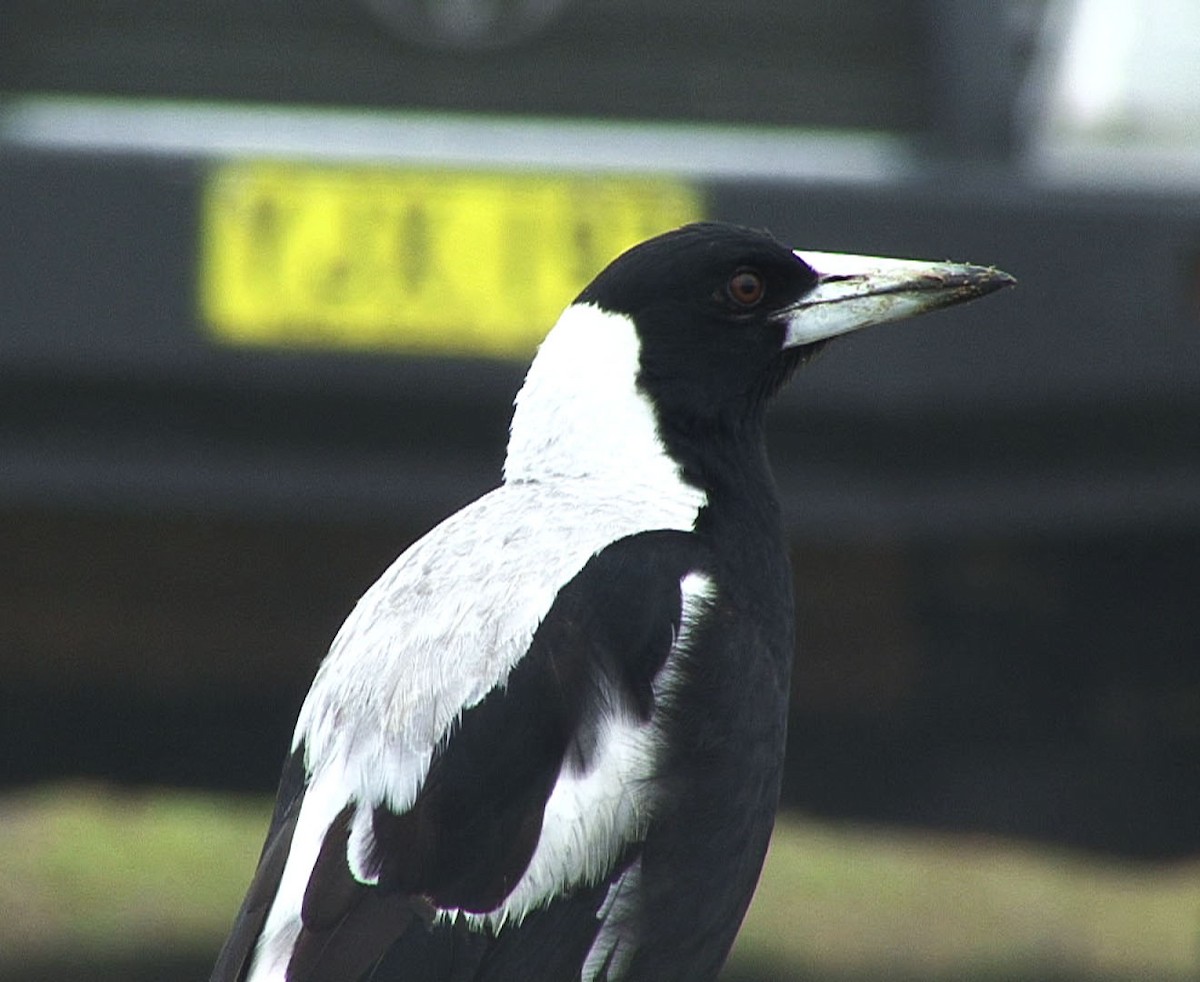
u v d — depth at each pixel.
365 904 7.72
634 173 10.97
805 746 11.61
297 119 11.12
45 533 11.07
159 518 11.07
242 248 10.75
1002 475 11.05
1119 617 11.30
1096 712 11.44
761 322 8.97
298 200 10.80
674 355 8.88
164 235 10.72
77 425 10.75
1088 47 11.28
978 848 15.22
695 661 8.23
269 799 11.71
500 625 8.05
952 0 11.17
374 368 10.77
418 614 8.10
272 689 11.42
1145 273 11.07
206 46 11.14
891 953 13.91
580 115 11.24
